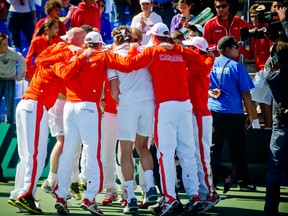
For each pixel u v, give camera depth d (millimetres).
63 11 18094
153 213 10828
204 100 11031
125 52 10773
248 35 11969
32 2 17734
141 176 11391
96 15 16578
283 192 13023
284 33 11375
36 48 14023
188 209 10883
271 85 10000
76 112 10336
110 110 11375
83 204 10328
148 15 15977
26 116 10648
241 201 12070
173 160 10406
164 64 10383
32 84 10859
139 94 10547
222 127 12781
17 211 10914
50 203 11680
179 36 11648
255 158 14266
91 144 10320
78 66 10211
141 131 10688
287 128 9945
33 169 10625
